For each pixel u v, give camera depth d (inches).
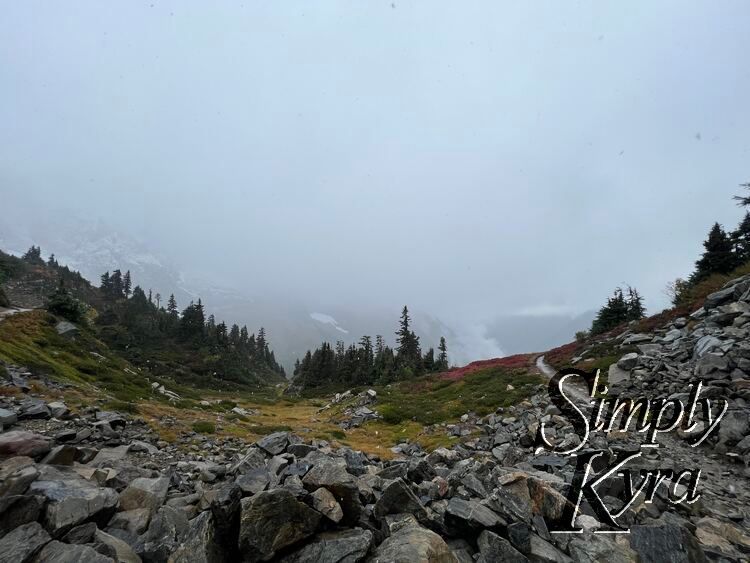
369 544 242.1
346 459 530.3
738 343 755.4
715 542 295.3
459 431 1000.2
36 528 232.4
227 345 5354.3
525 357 2105.1
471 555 257.1
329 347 4549.7
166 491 379.6
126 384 1614.2
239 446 805.2
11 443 381.7
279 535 236.5
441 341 4596.5
